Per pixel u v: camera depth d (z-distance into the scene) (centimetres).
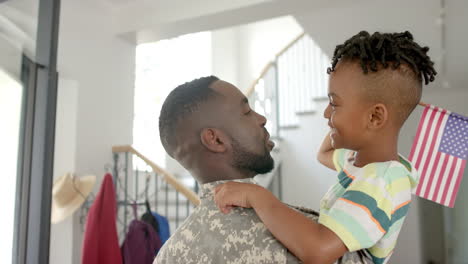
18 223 164
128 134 393
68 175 311
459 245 635
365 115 76
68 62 340
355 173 76
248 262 63
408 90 75
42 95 160
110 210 245
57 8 162
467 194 628
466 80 506
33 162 161
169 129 76
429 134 119
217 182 74
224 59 765
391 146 77
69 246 323
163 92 647
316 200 634
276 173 652
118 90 386
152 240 262
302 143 651
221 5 340
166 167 623
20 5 170
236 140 72
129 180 377
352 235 65
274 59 680
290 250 63
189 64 695
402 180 73
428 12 347
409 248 562
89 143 350
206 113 72
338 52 80
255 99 640
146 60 639
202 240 67
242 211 68
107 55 378
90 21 364
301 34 669
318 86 656
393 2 329
